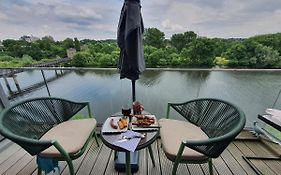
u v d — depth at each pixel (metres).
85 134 1.60
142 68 1.77
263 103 2.23
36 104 1.76
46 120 1.77
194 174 1.69
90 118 1.92
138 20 1.56
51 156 1.34
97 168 1.77
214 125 1.64
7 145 2.16
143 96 2.59
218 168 1.78
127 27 1.54
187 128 1.69
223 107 1.67
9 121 1.42
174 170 1.32
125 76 1.81
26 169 1.77
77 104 1.93
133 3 1.57
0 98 2.37
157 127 1.45
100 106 2.55
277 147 2.08
